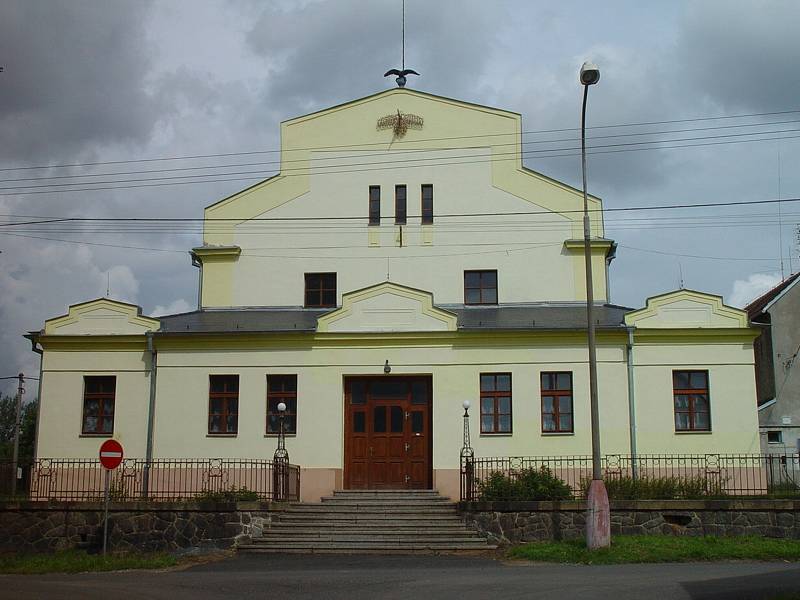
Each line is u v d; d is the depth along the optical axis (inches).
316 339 1160.2
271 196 1358.3
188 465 1144.8
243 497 991.0
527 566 768.3
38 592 647.1
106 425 1179.9
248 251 1347.2
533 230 1320.1
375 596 596.7
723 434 1108.5
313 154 1365.7
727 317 1134.4
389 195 1344.7
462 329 1143.0
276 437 1144.8
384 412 1163.9
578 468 1106.1
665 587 599.8
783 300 1427.2
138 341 1185.4
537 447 1117.7
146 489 1133.1
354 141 1363.2
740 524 880.3
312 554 884.6
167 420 1163.3
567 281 1302.9
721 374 1124.5
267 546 903.7
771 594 551.2
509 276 1309.1
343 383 1159.6
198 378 1171.3
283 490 1049.5
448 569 754.2
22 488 1096.8
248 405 1156.5
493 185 1333.7
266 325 1216.8
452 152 1347.2
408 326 1159.0
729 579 634.2
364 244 1334.9
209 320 1263.5
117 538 942.4
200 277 1352.1
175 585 677.3
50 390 1186.0
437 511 988.6
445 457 1123.3
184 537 933.2
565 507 902.4
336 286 1330.0
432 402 1143.6
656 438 1112.2
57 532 954.1
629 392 1123.9
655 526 890.7
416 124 1355.8
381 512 991.6
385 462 1149.7
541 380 1142.3
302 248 1343.5
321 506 1015.6
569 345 1141.1
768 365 1428.4
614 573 693.3
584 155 875.4
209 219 1360.7
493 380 1149.1
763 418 1382.9
